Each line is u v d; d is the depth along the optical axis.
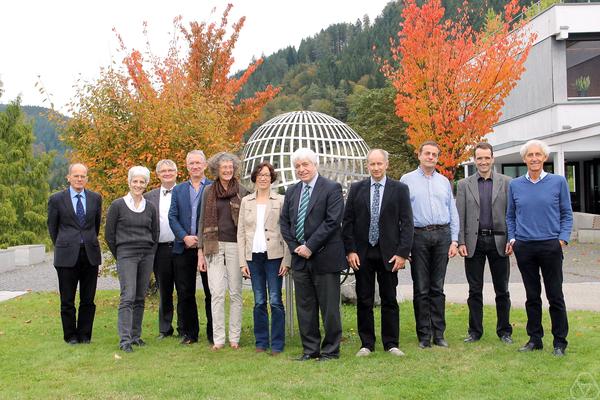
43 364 5.62
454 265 13.75
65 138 9.04
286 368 5.33
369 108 39.47
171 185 7.02
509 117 26.69
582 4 22.50
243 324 7.41
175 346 6.37
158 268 6.86
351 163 8.23
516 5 17.89
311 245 5.53
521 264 5.78
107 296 9.99
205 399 4.46
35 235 28.20
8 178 28.97
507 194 6.12
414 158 38.72
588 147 19.56
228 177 6.19
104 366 5.52
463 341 6.22
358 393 4.52
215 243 6.16
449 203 6.16
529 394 4.41
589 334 6.30
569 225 5.64
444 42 17.80
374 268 5.88
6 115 29.77
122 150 8.66
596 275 11.23
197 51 16.92
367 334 5.88
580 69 23.34
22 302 9.48
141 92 9.46
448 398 4.37
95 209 6.57
